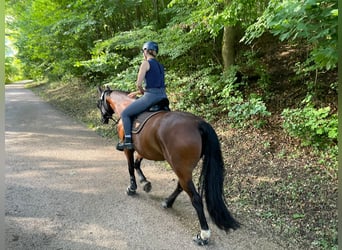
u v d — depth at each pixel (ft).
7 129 27.63
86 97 38.11
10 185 15.29
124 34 27.68
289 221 11.14
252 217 11.68
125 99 13.88
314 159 15.19
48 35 37.35
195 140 10.02
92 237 10.74
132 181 14.02
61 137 24.62
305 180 13.67
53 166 18.10
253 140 18.40
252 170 15.43
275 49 27.61
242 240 10.40
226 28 23.58
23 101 44.19
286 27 10.55
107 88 15.84
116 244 10.34
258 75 24.53
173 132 10.29
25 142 23.35
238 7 16.67
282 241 10.17
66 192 14.46
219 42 27.66
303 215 11.34
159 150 11.03
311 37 10.46
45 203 13.30
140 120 11.80
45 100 44.21
